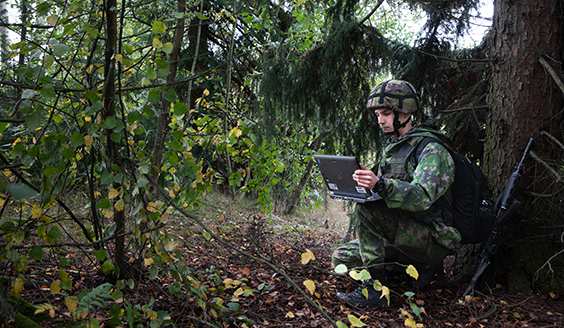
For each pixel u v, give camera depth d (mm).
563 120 2771
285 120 3938
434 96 3754
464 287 2807
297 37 5465
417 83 3715
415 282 2611
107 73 1691
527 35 2795
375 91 2605
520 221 2773
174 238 3363
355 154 3812
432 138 2455
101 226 2293
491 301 2510
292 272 2936
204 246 3484
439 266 2662
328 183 2539
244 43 5617
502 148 2863
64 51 1434
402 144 2582
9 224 1519
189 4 3682
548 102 2758
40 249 1490
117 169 1699
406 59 3811
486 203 2545
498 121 2893
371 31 3414
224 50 5902
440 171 2342
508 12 2873
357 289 2492
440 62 3691
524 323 2244
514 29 2840
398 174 2506
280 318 2137
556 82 2555
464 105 3363
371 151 3865
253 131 3658
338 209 8000
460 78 3771
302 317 2162
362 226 2531
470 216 2465
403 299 2510
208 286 2416
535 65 2773
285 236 4645
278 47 4004
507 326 2205
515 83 2822
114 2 1659
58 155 1693
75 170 2191
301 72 3572
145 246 2309
